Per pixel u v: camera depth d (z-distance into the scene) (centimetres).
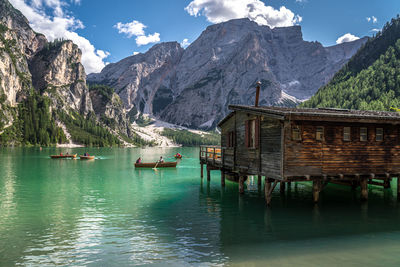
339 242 1346
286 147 1794
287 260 1132
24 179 3669
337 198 2373
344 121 1888
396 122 1970
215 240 1368
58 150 13388
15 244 1317
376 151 2028
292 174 1800
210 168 3397
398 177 2261
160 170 4894
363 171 1984
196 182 3409
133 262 1113
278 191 2728
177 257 1161
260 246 1288
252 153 2206
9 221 1714
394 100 15925
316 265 1088
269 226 1605
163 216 1830
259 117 2094
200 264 1093
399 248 1271
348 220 1723
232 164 2608
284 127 1791
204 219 1755
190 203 2231
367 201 2242
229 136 2745
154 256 1171
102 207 2097
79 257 1163
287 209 2002
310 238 1400
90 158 7919
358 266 1081
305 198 2380
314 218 1769
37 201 2309
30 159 7294
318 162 1867
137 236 1427
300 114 1725
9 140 18775
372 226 1605
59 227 1588
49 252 1219
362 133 2006
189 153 13450
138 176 4012
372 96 18262
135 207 2092
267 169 1983
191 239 1383
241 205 2144
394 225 1623
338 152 1922
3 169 4856
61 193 2678
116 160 7588
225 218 1773
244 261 1122
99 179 3684
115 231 1512
